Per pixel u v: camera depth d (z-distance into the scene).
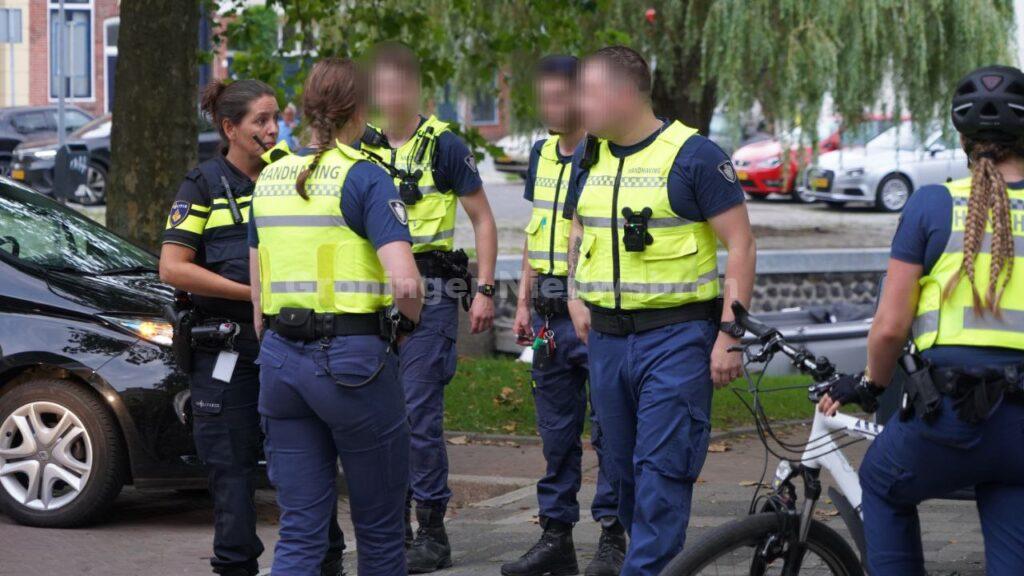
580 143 5.70
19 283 7.81
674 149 5.17
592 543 7.34
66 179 15.30
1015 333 3.93
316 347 4.70
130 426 7.48
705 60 20.23
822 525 4.67
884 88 21.62
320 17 12.96
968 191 4.02
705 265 5.21
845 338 15.52
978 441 3.93
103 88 39.09
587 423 10.91
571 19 13.60
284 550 4.82
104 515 8.04
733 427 11.06
